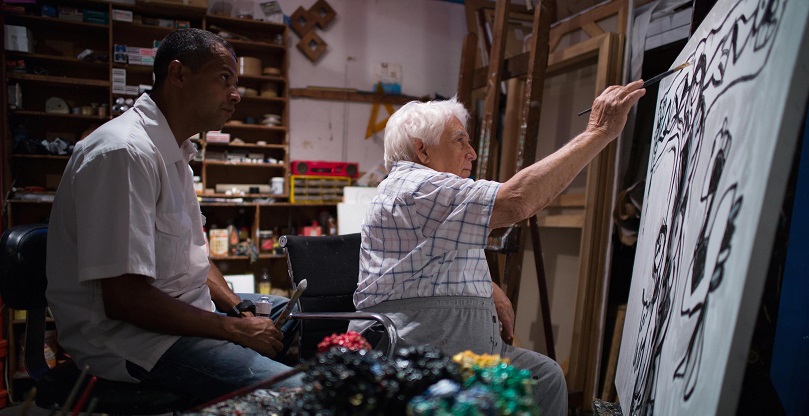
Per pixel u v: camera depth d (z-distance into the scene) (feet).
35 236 4.53
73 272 4.20
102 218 3.88
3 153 10.32
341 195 12.98
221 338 4.22
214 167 12.91
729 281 2.13
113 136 4.09
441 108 4.97
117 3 11.25
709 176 2.78
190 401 4.10
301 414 2.06
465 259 4.68
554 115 10.46
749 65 2.46
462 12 14.60
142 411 3.95
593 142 4.24
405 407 2.05
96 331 4.13
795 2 2.05
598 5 9.59
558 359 9.52
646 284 4.25
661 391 2.92
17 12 10.52
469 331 4.57
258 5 12.78
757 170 2.06
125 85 11.35
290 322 5.72
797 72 1.90
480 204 4.14
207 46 4.51
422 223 4.39
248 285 11.89
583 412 8.83
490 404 1.83
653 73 9.51
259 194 12.62
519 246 8.73
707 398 2.09
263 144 12.66
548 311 8.29
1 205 9.96
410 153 4.92
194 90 4.53
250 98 12.55
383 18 13.97
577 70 9.89
